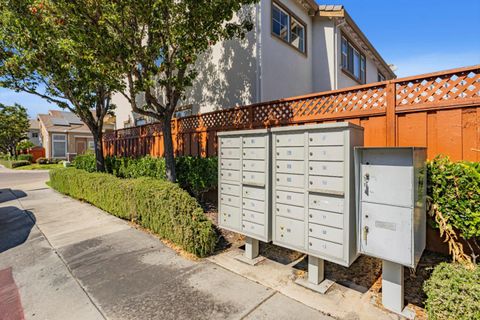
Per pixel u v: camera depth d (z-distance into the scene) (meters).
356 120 4.32
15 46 5.93
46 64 6.13
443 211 2.78
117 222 5.23
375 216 2.28
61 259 3.56
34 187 10.76
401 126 3.82
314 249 2.62
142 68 5.09
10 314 2.38
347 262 2.38
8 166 23.64
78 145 29.48
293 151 2.78
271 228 3.04
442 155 3.16
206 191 5.91
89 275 3.06
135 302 2.48
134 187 4.83
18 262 3.54
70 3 4.12
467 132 3.26
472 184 2.59
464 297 1.83
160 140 8.31
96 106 8.33
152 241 4.11
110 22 4.25
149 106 5.37
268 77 7.20
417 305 2.30
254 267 3.14
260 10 6.94
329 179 2.49
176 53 4.95
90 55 4.20
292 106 5.14
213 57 8.04
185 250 3.63
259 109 5.63
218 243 3.92
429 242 3.31
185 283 2.80
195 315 2.26
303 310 2.29
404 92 3.80
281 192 2.89
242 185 3.29
